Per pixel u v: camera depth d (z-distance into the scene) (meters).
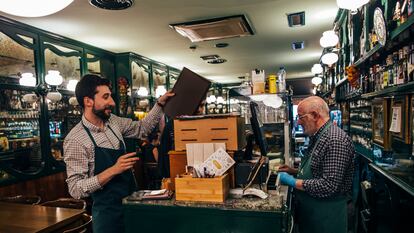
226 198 1.42
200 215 1.38
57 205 2.71
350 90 3.70
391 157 2.07
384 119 2.05
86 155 1.78
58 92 3.90
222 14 3.48
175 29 3.88
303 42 5.02
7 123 3.40
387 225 2.08
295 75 10.05
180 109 1.79
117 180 1.82
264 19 3.74
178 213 1.41
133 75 5.59
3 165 3.27
